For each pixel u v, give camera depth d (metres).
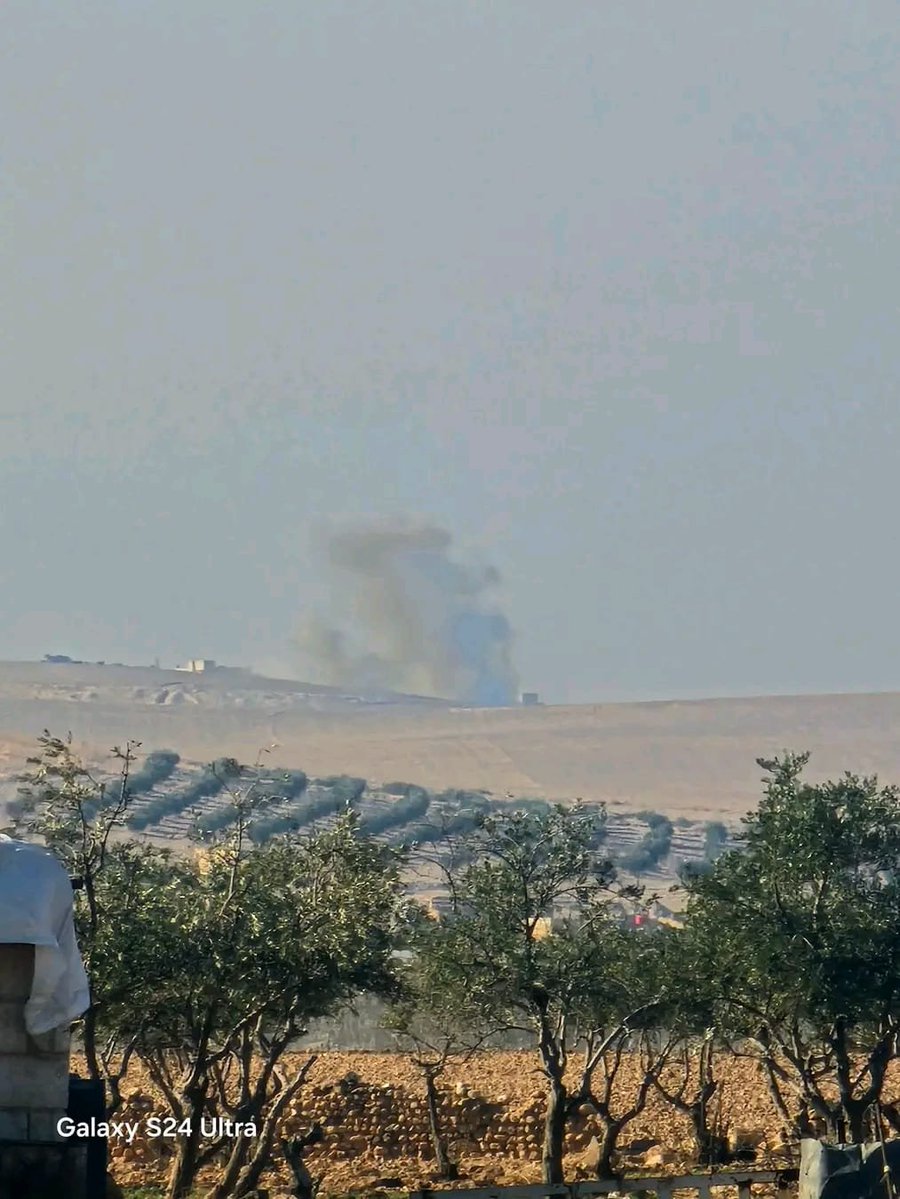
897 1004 161.50
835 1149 107.19
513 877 182.00
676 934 177.38
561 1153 176.50
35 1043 89.94
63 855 147.25
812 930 162.50
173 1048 164.75
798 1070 166.38
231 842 168.50
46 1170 87.56
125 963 144.12
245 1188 151.00
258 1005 150.50
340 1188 177.38
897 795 169.88
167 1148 184.62
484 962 178.00
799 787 170.62
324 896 155.62
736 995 168.38
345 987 161.00
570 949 179.25
